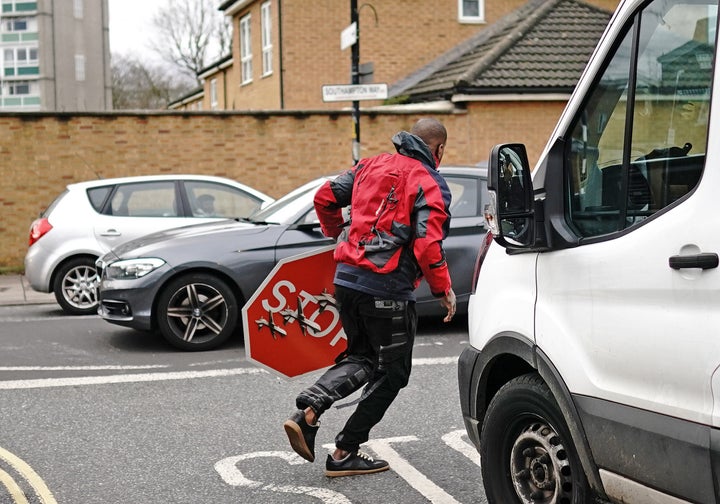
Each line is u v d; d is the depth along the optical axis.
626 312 3.14
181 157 16.31
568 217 3.54
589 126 3.45
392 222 4.68
